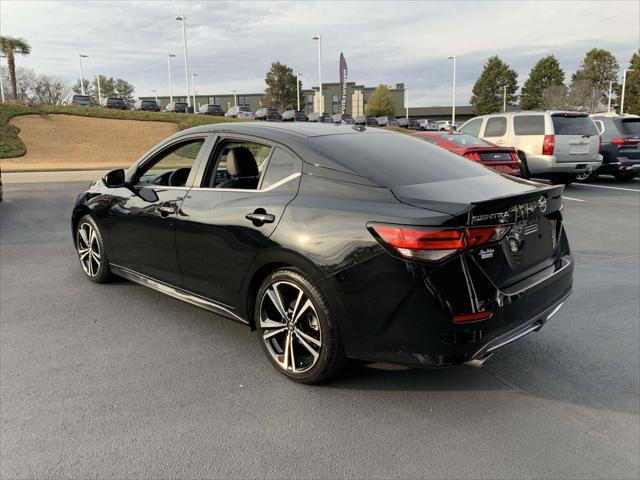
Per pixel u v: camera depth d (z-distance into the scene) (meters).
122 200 4.35
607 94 70.31
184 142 4.00
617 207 9.68
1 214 8.98
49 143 28.56
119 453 2.47
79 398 2.95
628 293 4.80
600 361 3.45
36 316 4.18
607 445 2.55
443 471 2.36
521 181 3.42
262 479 2.30
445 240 2.47
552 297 3.08
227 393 3.02
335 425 2.71
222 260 3.40
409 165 3.18
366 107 86.69
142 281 4.33
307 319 3.04
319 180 3.01
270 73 77.44
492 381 3.19
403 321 2.59
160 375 3.23
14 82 49.22
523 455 2.47
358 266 2.66
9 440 2.55
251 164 3.47
